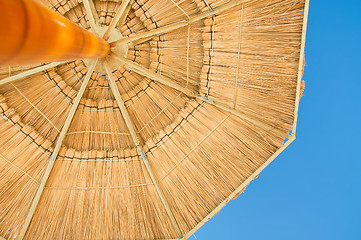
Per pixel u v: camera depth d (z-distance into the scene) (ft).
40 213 15.06
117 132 17.21
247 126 15.03
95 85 17.56
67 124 15.72
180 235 15.19
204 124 15.89
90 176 15.90
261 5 13.52
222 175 15.37
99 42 11.75
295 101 13.58
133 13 16.81
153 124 17.46
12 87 15.17
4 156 14.76
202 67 15.60
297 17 12.97
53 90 16.26
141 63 17.43
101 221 15.37
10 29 5.17
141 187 15.96
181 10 15.55
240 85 14.84
